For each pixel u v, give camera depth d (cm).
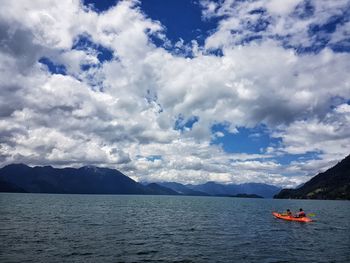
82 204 13862
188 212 10106
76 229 4900
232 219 7475
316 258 3147
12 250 3159
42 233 4344
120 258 2992
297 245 3872
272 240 4241
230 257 3138
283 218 7456
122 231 4872
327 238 4478
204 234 4753
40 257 2914
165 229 5291
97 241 3853
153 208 12206
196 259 3030
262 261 2984
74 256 2998
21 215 7069
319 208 14438
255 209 12675
